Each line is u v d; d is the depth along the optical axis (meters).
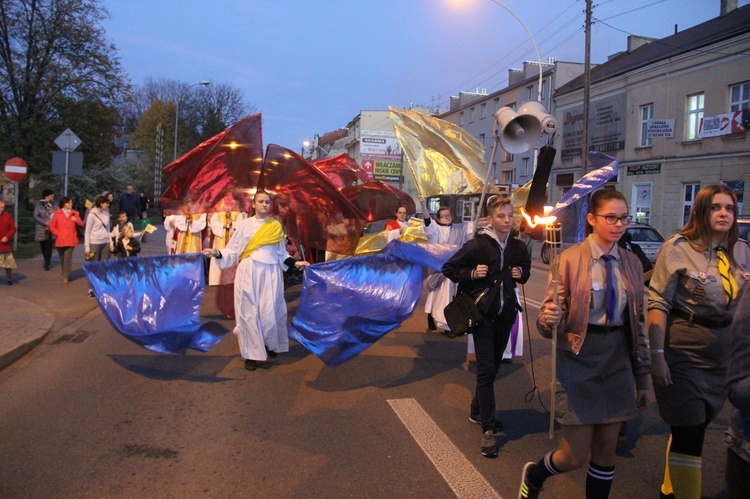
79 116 27.98
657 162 27.05
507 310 4.22
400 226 9.34
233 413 4.83
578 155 33.59
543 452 4.14
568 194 3.73
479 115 49.03
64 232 11.34
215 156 6.95
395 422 4.67
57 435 4.33
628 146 29.08
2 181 24.42
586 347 3.01
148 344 5.59
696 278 3.04
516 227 5.32
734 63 23.11
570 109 34.28
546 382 5.85
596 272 3.03
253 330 5.84
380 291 5.88
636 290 3.04
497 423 4.51
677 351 3.11
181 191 7.31
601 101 31.25
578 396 2.96
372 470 3.80
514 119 4.51
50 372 5.97
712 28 26.27
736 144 23.00
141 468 3.79
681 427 3.12
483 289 4.18
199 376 5.87
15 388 5.45
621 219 2.99
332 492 3.49
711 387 3.05
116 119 30.28
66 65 27.80
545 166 4.38
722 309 3.02
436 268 5.95
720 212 3.04
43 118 27.72
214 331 5.96
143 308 5.76
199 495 3.45
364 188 11.45
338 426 4.56
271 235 5.89
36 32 26.80
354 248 7.46
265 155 6.62
